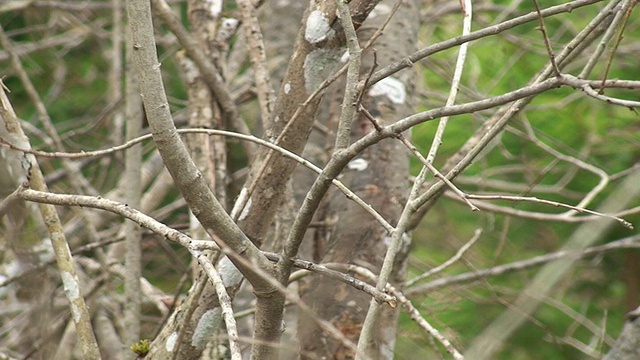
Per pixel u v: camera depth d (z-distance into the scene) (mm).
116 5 12750
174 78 15648
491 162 13453
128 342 7766
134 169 8758
